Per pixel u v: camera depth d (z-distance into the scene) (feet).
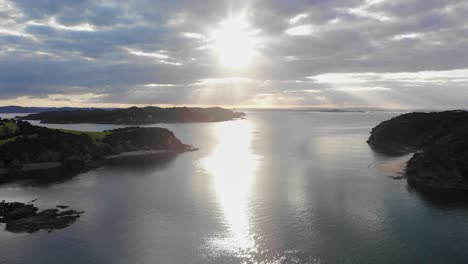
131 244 170.40
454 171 276.00
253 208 220.84
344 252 159.02
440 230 181.98
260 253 159.33
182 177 319.27
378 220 196.85
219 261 152.97
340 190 261.85
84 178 318.65
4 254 161.68
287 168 358.43
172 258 156.15
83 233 184.24
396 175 312.29
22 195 258.98
